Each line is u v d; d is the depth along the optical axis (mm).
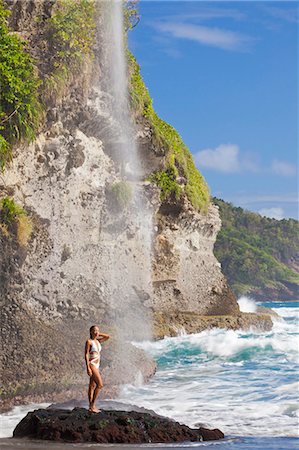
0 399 20156
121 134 36188
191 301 46781
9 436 16344
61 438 15344
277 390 23672
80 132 32594
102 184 35281
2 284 24188
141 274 39438
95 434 15250
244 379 26219
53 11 29953
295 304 181375
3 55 25609
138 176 40219
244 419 19391
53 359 22703
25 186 28281
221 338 36688
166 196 43844
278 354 32625
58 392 21391
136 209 39094
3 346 22406
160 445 15070
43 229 29219
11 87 25484
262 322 47000
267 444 15773
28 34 29031
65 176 31625
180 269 46062
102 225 35500
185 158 47438
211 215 49938
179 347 34969
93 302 33500
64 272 31234
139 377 25000
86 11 31172
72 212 32156
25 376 21484
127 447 14656
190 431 16141
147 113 39844
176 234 45656
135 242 39062
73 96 31016
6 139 25938
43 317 27859
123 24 35000
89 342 16766
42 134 29359
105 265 35344
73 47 30125
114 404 18359
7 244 24844
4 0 28469
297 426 18406
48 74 28938
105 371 23906
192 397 22688
